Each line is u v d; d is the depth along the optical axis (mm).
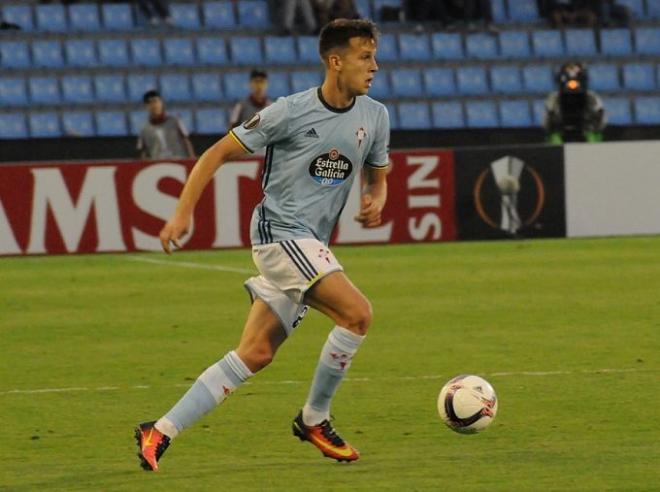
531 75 94000
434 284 50000
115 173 62656
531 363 33281
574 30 96688
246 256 60875
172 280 52500
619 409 27359
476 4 96250
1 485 21031
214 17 94062
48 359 35031
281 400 28984
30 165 61844
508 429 25500
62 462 23031
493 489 20312
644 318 40938
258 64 90000
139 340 38125
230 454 23625
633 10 100312
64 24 90688
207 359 34844
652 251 60188
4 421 26984
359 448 24031
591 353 34656
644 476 21094
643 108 92938
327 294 21781
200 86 88625
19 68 86438
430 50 94188
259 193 63812
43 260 60531
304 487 20625
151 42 90188
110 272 55406
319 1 92562
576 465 22047
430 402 28547
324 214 22516
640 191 66938
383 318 41719
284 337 22406
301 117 21984
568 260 57188
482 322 40594
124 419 27156
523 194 65938
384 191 23844
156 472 21984
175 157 67875
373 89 91000
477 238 65625
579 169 66375
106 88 87125
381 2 96312
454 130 85062
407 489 20391
